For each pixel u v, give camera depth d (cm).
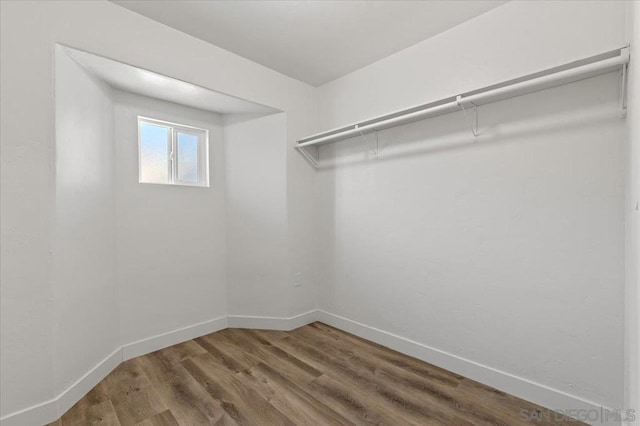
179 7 185
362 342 252
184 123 259
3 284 145
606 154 147
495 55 182
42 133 155
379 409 165
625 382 138
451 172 204
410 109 201
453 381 192
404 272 233
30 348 151
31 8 153
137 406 167
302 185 288
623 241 143
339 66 259
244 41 222
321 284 299
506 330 181
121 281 221
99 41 174
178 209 253
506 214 180
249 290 282
